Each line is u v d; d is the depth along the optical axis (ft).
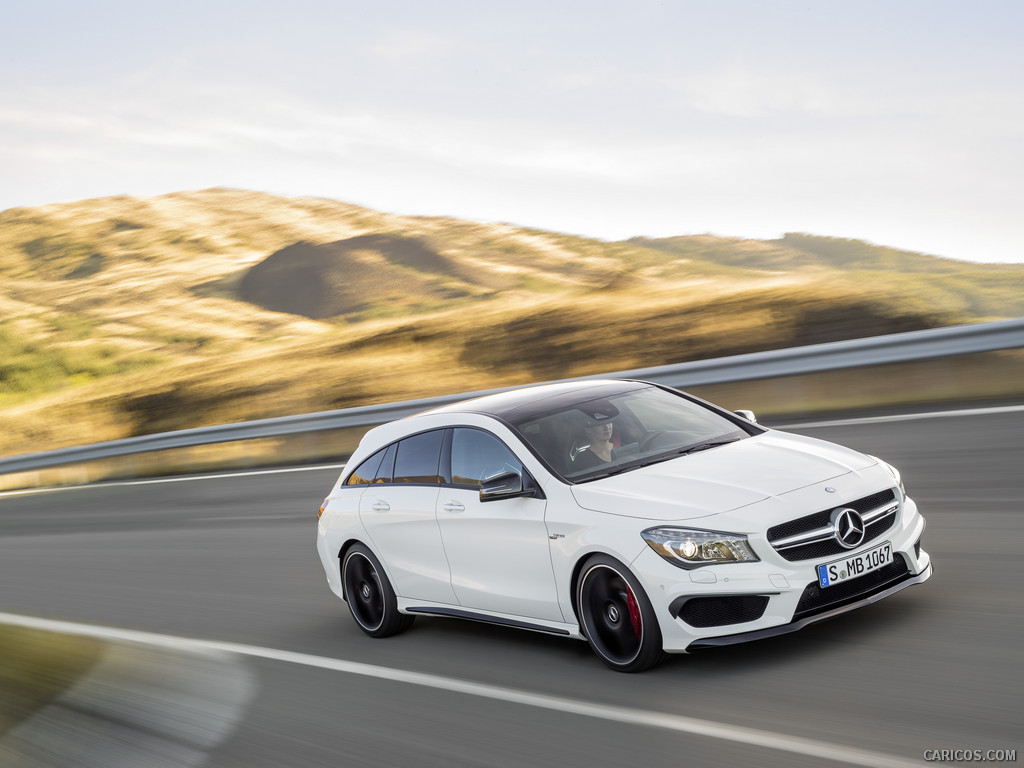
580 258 382.42
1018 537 22.31
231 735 18.30
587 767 14.29
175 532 42.75
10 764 18.60
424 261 378.73
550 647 20.20
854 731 13.87
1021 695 14.20
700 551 16.35
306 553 33.83
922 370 44.34
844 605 16.71
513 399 22.00
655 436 19.95
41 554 44.34
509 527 19.25
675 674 17.19
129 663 23.91
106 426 111.55
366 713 18.29
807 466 17.94
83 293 412.16
